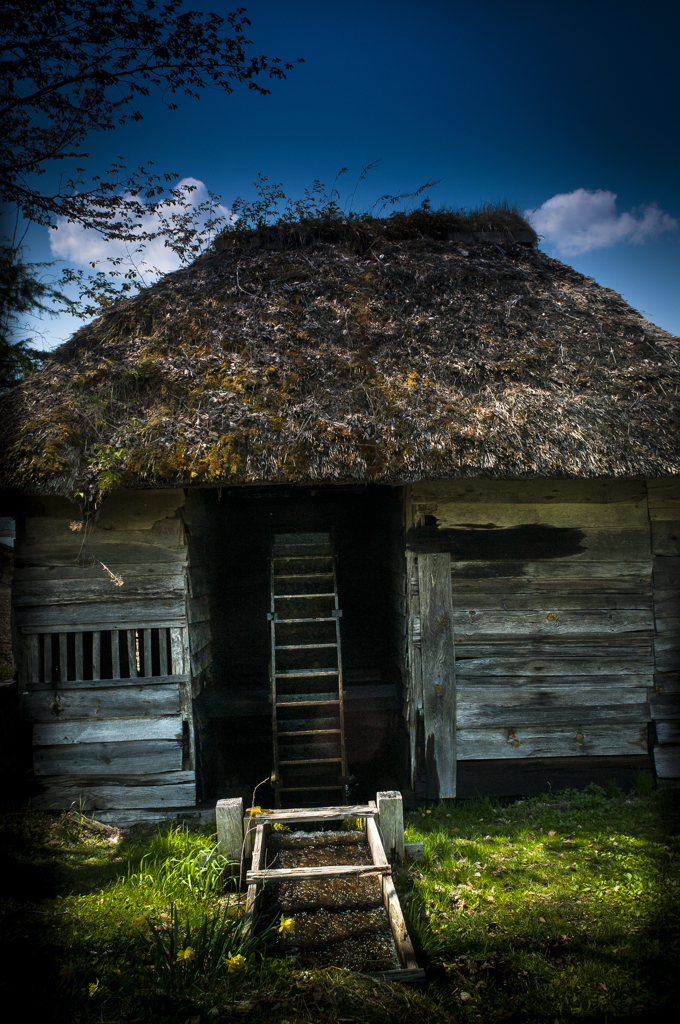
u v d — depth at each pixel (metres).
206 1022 2.85
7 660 10.97
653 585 5.98
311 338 6.22
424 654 5.80
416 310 6.71
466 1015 2.98
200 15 5.63
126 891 4.18
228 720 7.09
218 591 7.45
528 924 3.80
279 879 3.87
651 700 5.93
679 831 5.01
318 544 7.13
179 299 6.58
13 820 5.18
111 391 5.62
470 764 5.80
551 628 5.89
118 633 5.63
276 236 7.85
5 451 5.07
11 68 5.68
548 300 6.99
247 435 5.17
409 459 5.11
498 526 5.90
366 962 3.35
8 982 3.19
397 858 4.34
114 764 5.46
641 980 3.29
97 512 5.41
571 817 5.34
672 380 6.01
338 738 7.13
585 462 5.25
